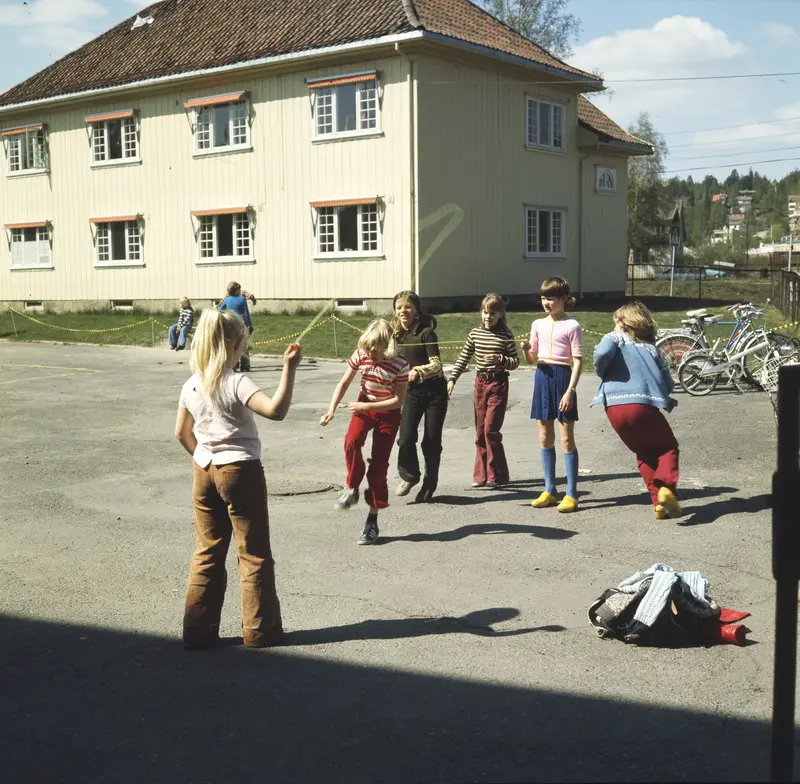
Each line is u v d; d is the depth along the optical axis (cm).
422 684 431
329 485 880
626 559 628
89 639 498
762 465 914
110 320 3059
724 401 1358
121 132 3247
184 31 3247
